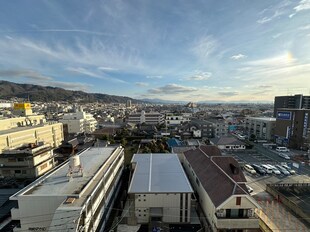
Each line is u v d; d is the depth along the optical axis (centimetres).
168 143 5841
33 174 3406
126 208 2614
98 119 12038
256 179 3544
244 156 4981
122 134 7300
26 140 4891
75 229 1514
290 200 2650
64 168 2602
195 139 6850
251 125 7762
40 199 1794
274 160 4666
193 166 3164
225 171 2689
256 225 1928
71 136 7475
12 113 6812
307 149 5522
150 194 2297
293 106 9606
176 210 2297
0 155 3372
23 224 1817
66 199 1753
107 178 2533
